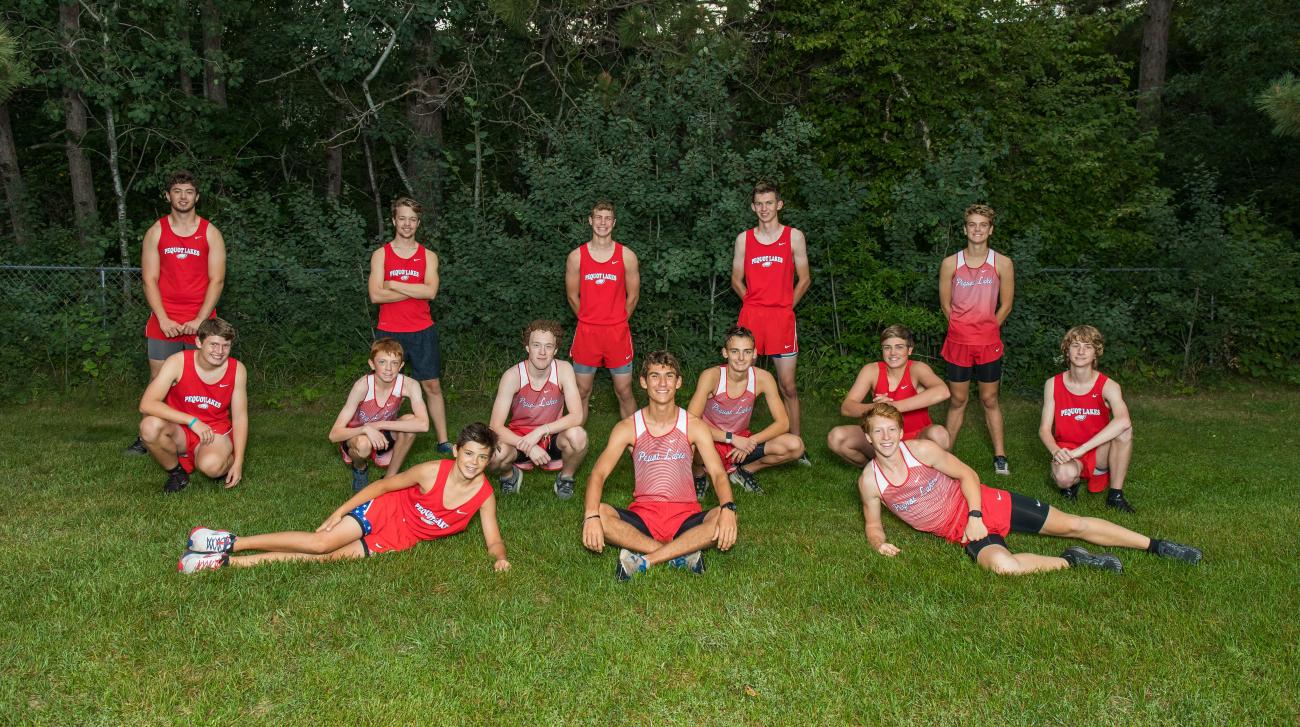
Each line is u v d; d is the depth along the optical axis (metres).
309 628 3.33
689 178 8.22
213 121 11.52
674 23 8.91
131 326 8.04
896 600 3.67
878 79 9.80
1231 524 4.65
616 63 10.84
